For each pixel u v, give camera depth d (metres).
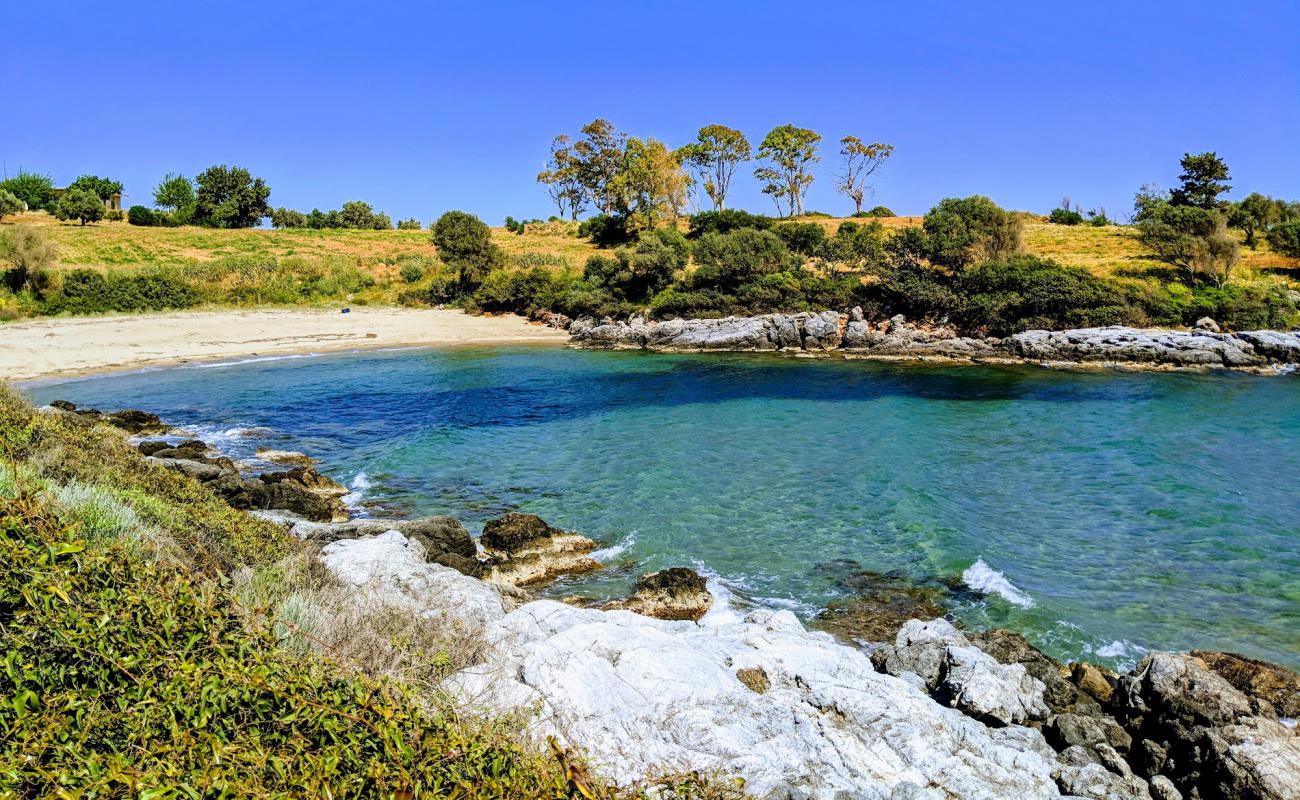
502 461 24.05
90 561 5.11
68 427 14.59
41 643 4.27
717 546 16.92
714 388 38.72
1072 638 12.83
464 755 4.27
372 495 20.81
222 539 10.45
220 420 30.78
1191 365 45.19
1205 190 87.25
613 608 13.94
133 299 63.19
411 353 53.66
